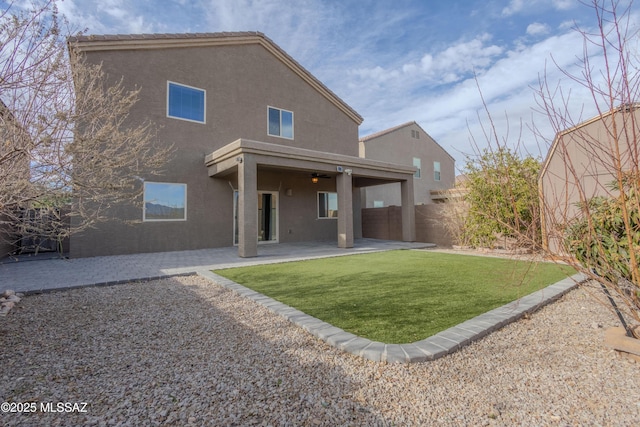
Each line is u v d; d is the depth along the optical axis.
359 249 11.20
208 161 11.20
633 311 2.94
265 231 13.39
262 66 13.31
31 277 6.45
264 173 13.30
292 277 6.52
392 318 4.04
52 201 4.73
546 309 4.50
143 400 2.44
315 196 14.82
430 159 24.48
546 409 2.30
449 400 2.41
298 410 2.30
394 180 14.06
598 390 2.53
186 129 11.18
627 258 2.92
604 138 5.24
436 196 23.34
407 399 2.42
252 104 12.93
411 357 2.93
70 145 3.80
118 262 8.35
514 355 3.11
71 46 4.91
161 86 10.69
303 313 4.24
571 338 3.50
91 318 4.25
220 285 5.92
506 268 7.39
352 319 4.01
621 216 2.95
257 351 3.24
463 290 5.40
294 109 14.30
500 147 3.46
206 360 3.07
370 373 2.79
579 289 5.47
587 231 3.15
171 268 7.46
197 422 2.19
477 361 2.99
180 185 10.98
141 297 5.22
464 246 11.37
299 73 14.48
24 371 2.89
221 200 11.88
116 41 9.79
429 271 7.08
